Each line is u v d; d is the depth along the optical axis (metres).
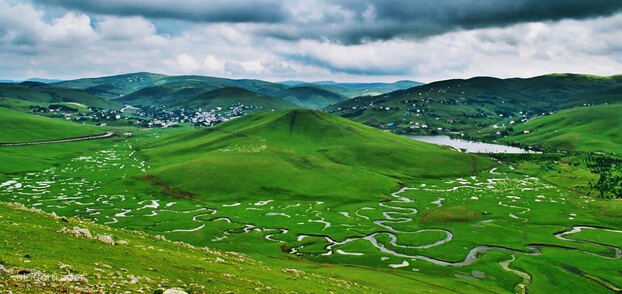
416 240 145.25
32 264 38.19
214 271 55.09
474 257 128.75
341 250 134.38
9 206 71.06
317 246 138.25
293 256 126.56
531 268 115.62
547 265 117.81
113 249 54.22
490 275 111.94
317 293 56.59
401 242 143.50
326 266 106.50
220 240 144.62
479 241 144.12
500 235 150.75
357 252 132.25
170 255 59.91
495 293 95.00
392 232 156.12
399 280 93.94
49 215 72.25
